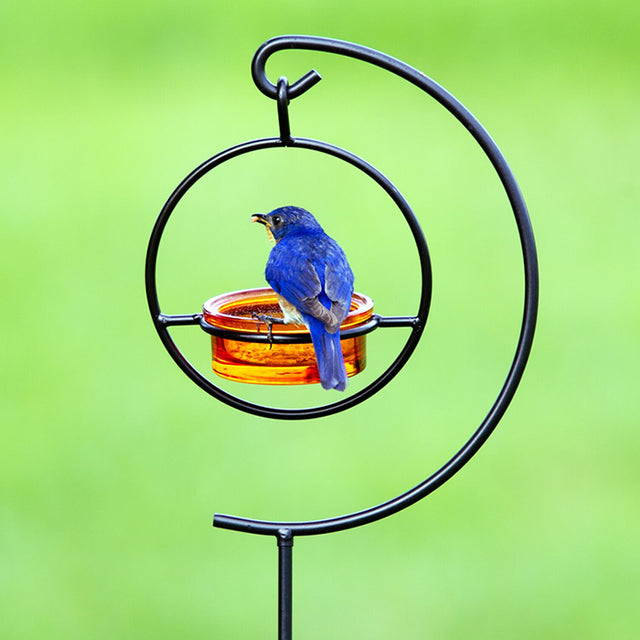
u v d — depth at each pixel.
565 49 21.12
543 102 19.52
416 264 15.12
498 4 22.58
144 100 19.45
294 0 22.02
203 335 13.80
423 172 17.08
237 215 15.82
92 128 18.41
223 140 17.88
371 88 19.81
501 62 21.02
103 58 20.52
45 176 17.30
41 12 21.42
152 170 17.14
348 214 16.11
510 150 18.22
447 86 20.19
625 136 18.75
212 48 20.98
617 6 22.53
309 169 16.73
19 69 20.41
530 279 4.87
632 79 20.34
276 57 21.11
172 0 21.78
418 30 21.78
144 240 15.48
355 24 22.09
